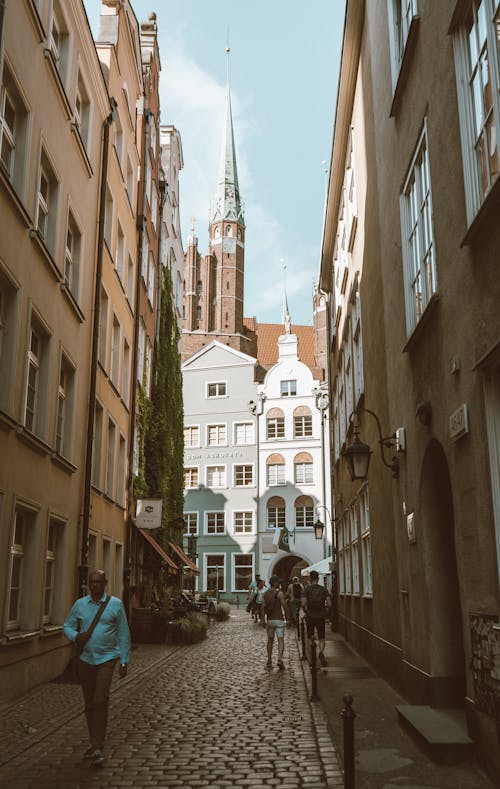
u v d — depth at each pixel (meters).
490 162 6.55
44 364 13.49
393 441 11.77
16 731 8.48
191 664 16.33
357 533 18.70
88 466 16.31
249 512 55.41
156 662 16.64
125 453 22.89
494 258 6.22
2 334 11.34
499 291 6.11
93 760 6.95
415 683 9.99
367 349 15.34
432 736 7.32
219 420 57.38
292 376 56.56
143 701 11.04
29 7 12.01
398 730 8.65
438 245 8.28
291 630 28.55
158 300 30.83
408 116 10.05
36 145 12.62
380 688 12.11
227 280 91.75
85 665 7.32
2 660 10.67
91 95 17.25
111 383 19.97
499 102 6.26
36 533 12.60
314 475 54.62
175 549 30.66
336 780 6.55
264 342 88.62
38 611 12.60
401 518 11.20
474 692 6.97
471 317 6.95
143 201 26.06
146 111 27.19
